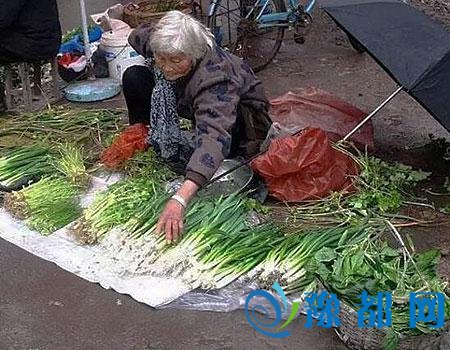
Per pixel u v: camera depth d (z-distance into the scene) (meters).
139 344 3.02
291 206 3.88
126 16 6.01
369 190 3.92
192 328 3.09
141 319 3.15
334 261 3.00
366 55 6.01
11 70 5.19
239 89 3.59
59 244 3.62
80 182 4.01
